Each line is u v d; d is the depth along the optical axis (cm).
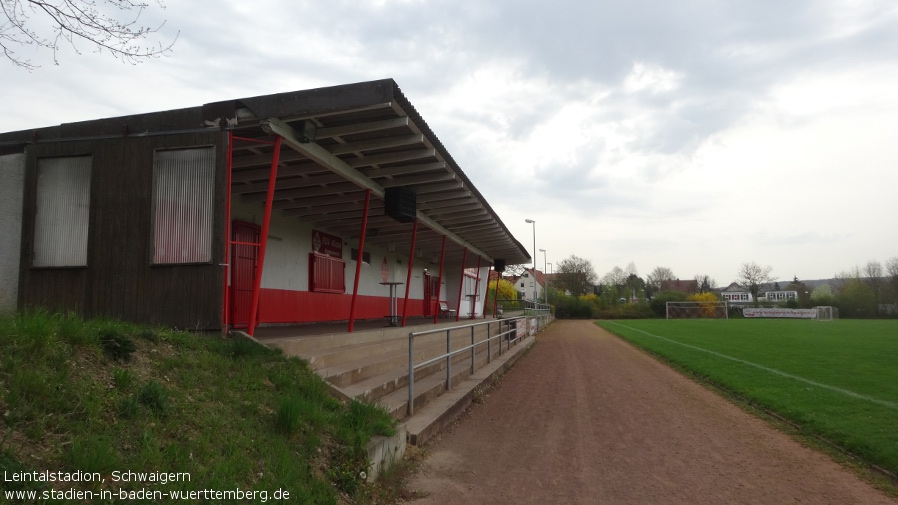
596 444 709
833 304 6562
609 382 1295
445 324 1725
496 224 1738
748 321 5228
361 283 1811
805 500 512
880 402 953
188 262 684
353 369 772
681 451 680
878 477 585
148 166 711
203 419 421
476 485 541
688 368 1538
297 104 709
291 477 402
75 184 741
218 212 687
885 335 2809
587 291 8919
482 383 1101
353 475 468
